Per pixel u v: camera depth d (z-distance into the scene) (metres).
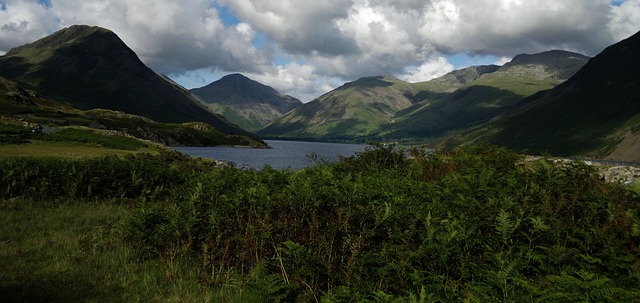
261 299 6.41
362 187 9.47
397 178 12.48
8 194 14.65
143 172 17.20
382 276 6.38
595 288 5.19
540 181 10.19
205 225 9.12
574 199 8.59
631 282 5.98
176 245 8.93
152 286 7.29
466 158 13.67
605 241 7.05
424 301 5.59
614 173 14.84
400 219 7.83
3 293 6.64
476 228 7.49
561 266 6.66
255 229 8.17
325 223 8.27
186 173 18.89
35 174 15.65
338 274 6.93
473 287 5.71
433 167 13.84
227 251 8.20
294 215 8.51
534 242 7.32
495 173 11.44
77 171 16.34
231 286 7.26
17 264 7.99
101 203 15.00
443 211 8.53
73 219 12.14
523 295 5.54
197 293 7.10
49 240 9.68
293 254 7.41
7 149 34.81
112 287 7.19
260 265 7.00
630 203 8.87
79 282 7.34
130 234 9.65
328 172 11.98
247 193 10.05
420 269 6.45
